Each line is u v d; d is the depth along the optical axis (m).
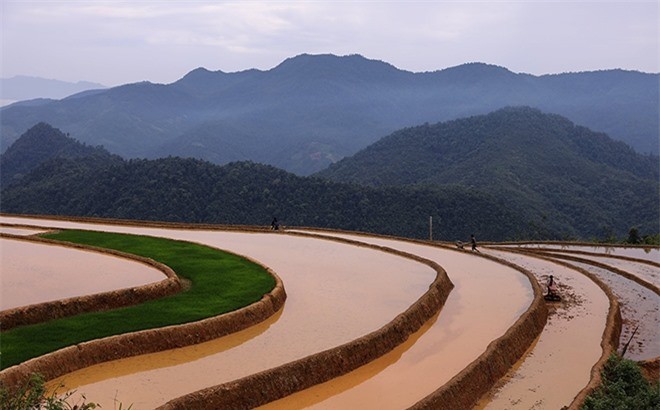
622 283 41.44
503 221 100.44
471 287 34.47
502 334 26.16
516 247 56.62
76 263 31.38
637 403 19.34
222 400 18.08
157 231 48.72
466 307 30.36
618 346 28.03
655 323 31.83
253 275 30.95
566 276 41.06
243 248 42.25
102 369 19.89
